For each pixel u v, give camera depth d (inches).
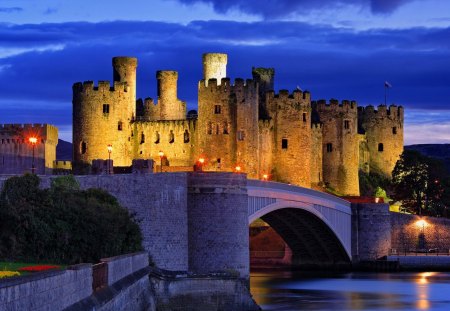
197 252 5541.3
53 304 2197.3
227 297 4709.6
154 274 4323.3
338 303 6151.6
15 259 4028.1
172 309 4404.5
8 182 4232.3
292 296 6535.4
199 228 5546.3
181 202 5393.7
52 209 4220.0
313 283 7652.6
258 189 6914.4
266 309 5723.4
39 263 3951.8
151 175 5088.6
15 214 4106.8
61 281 2263.8
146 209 5036.9
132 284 3454.7
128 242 4606.3
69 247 4220.0
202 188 5551.2
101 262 2942.9
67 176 4532.5
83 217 4286.4
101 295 2731.3
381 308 5940.0
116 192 4862.2
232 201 5629.9
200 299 4584.2
